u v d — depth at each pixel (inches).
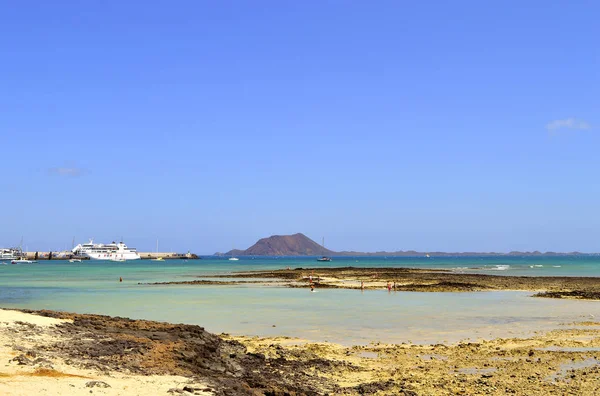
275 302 1955.0
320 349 1005.8
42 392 517.0
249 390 653.9
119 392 556.4
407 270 5128.0
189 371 721.6
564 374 792.9
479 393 690.8
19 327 828.6
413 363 887.1
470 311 1654.8
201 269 5807.1
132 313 1599.4
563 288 2657.5
